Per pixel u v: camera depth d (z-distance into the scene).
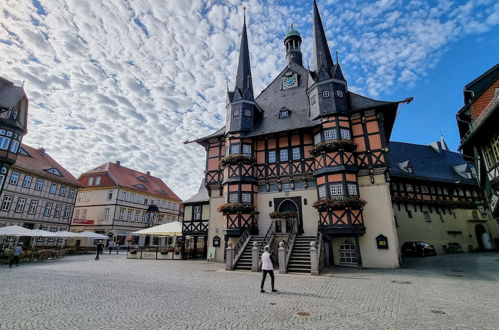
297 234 16.94
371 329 5.29
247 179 19.83
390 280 11.08
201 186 27.66
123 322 5.63
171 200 53.16
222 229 21.14
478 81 16.20
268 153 20.75
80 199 43.41
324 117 18.52
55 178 34.12
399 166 30.47
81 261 20.44
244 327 5.38
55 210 34.28
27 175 30.98
